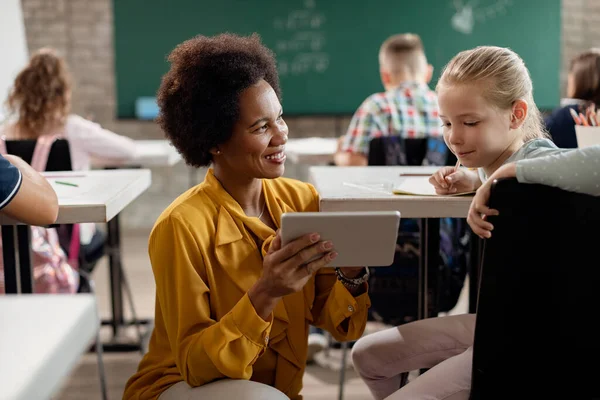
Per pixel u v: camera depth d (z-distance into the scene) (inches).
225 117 54.8
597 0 220.8
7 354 26.7
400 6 218.2
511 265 43.7
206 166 58.8
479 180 64.3
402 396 51.9
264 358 57.4
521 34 219.6
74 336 29.1
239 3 216.4
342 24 218.8
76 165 124.1
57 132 121.4
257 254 55.9
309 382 109.5
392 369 63.6
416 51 121.6
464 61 58.2
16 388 24.5
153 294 158.1
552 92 222.1
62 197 67.8
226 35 57.6
